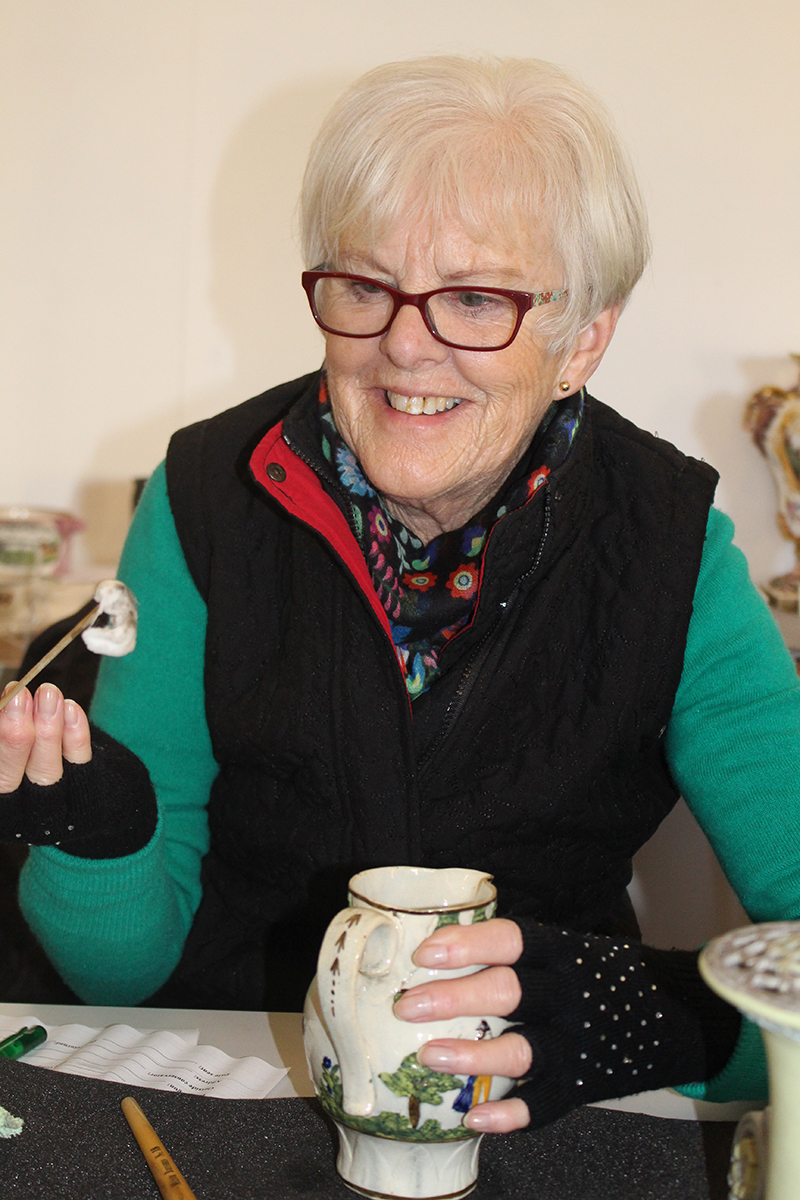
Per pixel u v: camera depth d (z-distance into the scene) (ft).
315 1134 2.21
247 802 3.39
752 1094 2.41
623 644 3.25
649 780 3.52
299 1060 2.57
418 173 2.80
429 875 2.23
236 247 7.58
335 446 3.34
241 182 7.50
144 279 7.67
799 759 3.18
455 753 3.18
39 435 7.92
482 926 2.07
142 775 2.89
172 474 3.58
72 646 3.99
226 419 3.67
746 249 6.97
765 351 7.04
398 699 3.11
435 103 2.85
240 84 7.41
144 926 3.07
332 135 2.95
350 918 1.99
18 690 2.45
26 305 7.77
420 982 2.00
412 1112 1.96
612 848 3.44
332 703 3.17
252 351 7.69
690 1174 2.13
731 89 6.87
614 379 7.15
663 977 2.45
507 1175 2.12
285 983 3.35
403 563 3.42
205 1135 2.18
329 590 3.25
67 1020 2.76
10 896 3.77
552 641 3.28
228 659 3.38
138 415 7.83
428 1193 2.02
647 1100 2.48
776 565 7.09
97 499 7.93
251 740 3.29
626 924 3.67
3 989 3.62
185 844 3.52
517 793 3.18
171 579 3.52
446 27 7.16
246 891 3.43
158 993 3.43
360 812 3.15
